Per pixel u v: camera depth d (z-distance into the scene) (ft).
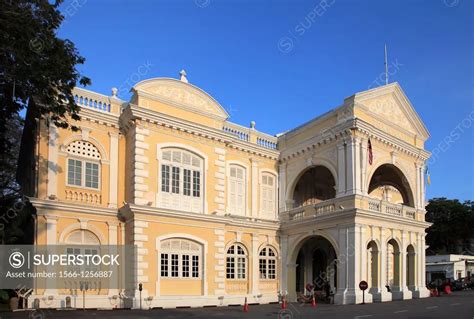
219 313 60.64
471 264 160.97
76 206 66.64
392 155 88.12
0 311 58.90
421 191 95.25
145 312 60.44
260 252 89.04
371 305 69.41
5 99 52.11
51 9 45.88
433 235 187.73
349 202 77.82
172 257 71.82
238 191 88.28
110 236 69.92
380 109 87.40
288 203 92.84
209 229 77.10
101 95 73.36
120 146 74.02
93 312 59.31
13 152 92.32
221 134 81.25
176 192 74.54
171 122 74.43
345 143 80.69
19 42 42.78
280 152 95.91
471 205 182.70
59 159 67.21
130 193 70.59
